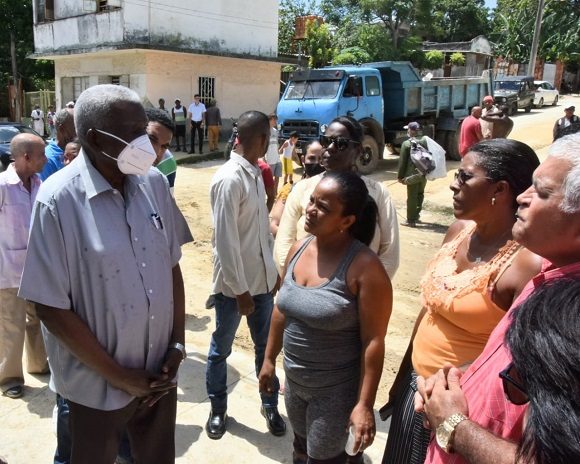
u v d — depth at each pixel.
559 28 36.22
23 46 23.70
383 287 1.94
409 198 8.09
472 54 31.61
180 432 2.97
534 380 0.96
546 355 0.94
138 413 2.09
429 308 1.88
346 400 2.04
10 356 3.20
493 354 1.28
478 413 1.25
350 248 2.00
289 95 12.08
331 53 26.52
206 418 3.12
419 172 7.83
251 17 18.12
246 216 2.75
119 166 1.78
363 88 11.87
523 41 36.88
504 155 1.75
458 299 1.75
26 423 3.02
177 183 11.27
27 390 3.34
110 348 1.86
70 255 1.76
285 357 2.13
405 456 1.92
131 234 1.85
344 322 1.96
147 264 1.89
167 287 1.99
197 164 14.23
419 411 1.45
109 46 15.47
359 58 25.59
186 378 3.56
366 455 2.82
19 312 3.19
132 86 16.27
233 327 2.88
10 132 11.05
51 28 18.02
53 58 18.70
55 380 1.93
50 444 2.86
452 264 1.90
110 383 1.87
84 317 1.82
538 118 20.97
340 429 2.06
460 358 1.78
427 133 13.74
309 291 2.00
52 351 1.91
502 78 23.86
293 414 2.20
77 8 17.33
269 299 2.96
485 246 1.82
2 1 22.06
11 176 3.09
